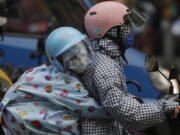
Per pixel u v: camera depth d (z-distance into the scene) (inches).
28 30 478.9
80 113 274.1
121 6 287.4
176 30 818.2
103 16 283.4
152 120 270.8
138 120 269.3
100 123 277.3
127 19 285.6
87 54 276.2
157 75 397.4
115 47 282.7
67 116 273.9
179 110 273.3
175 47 822.5
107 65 274.7
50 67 283.0
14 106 277.0
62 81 274.8
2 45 427.2
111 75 272.4
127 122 270.1
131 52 432.1
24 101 277.3
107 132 278.1
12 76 353.1
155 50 792.9
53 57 276.5
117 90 270.5
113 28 283.3
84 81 280.2
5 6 383.2
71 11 417.4
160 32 796.0
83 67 275.4
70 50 273.7
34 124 272.4
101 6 287.0
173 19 818.8
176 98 285.3
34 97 275.7
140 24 330.6
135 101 271.3
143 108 270.1
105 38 283.7
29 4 588.4
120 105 268.4
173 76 295.6
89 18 287.3
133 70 416.2
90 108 273.1
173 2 816.9
